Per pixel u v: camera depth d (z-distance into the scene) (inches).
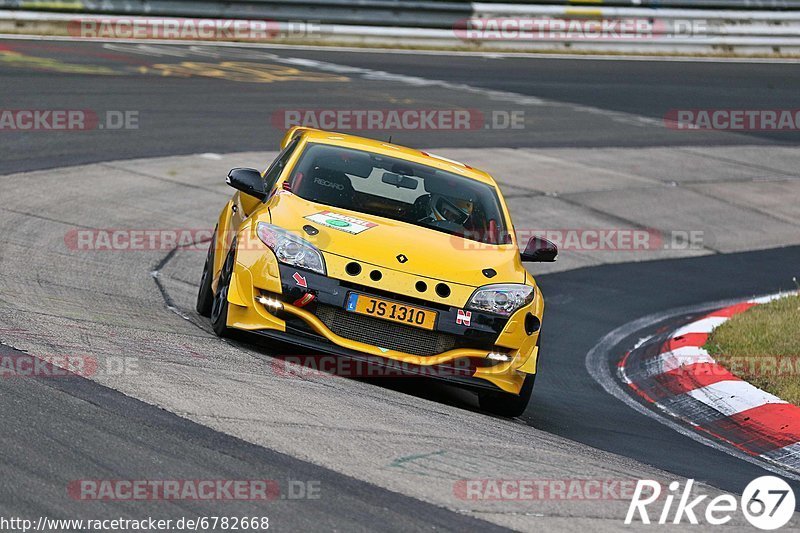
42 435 605.3
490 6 3663.9
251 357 870.4
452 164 1111.0
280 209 943.7
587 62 3641.7
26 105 2096.5
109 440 613.0
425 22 3567.9
